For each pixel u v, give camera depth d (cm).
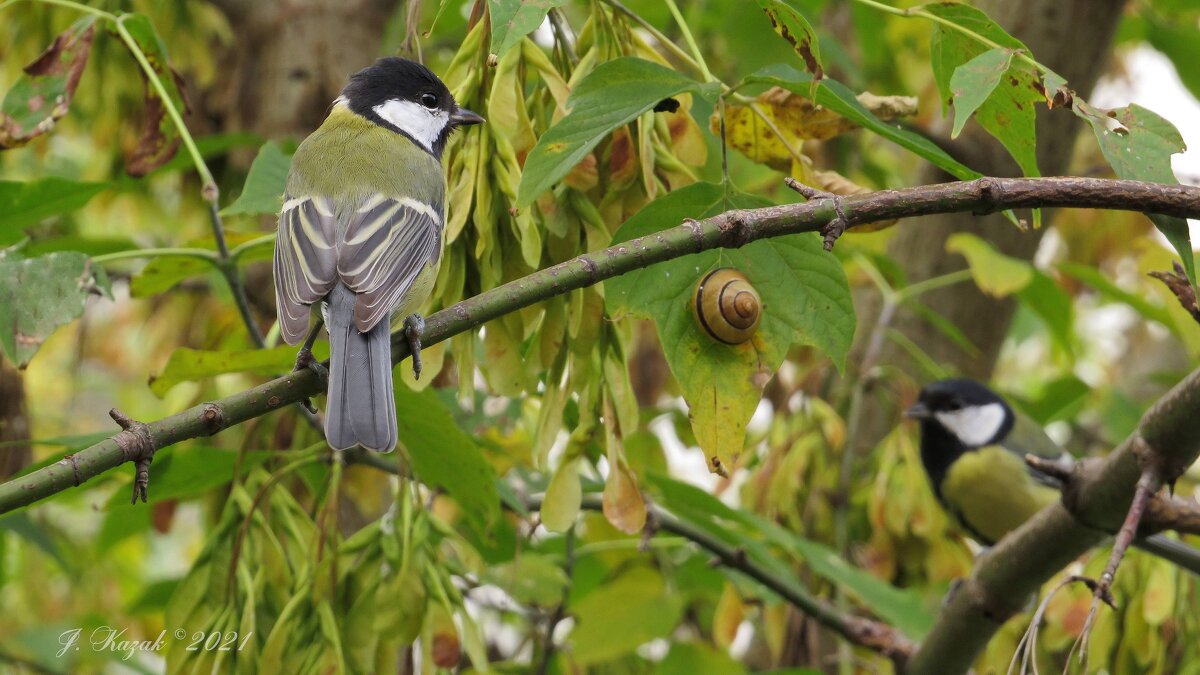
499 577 1034
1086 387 1295
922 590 1119
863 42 1470
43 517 1295
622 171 715
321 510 761
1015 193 617
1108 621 945
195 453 848
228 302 1155
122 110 1202
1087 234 1559
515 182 689
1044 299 1291
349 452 834
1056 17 1235
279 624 717
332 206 754
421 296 732
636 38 732
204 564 763
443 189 796
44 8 1144
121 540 1101
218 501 1055
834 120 758
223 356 773
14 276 727
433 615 729
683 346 674
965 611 902
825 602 1075
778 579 1007
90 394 1770
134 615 1209
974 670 1122
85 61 838
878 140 1659
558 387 721
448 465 831
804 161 754
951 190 625
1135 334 1875
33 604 1305
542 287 634
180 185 1291
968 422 1337
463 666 1006
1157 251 1153
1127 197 611
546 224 698
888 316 1213
